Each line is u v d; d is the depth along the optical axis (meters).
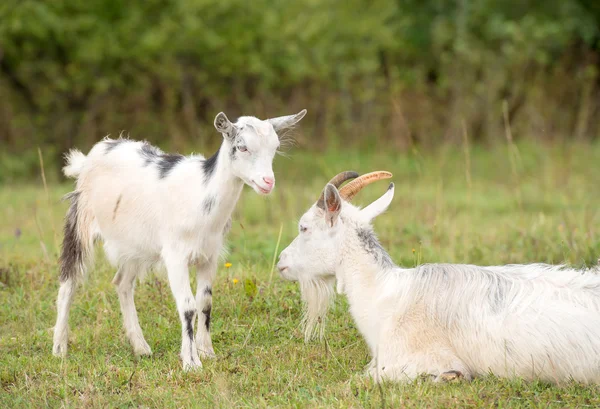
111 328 8.64
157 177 7.77
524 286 6.65
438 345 6.71
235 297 9.07
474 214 14.68
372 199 15.77
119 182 7.98
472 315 6.65
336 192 6.92
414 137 23.05
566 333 6.34
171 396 6.60
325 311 7.60
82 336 8.45
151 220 7.73
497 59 26.45
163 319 8.71
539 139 22.78
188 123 22.31
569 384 6.34
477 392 6.22
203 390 6.69
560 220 13.32
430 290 6.85
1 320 8.91
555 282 6.65
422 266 7.09
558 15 29.19
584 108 25.48
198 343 7.84
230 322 8.59
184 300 7.50
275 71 25.38
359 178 7.36
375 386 6.49
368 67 24.89
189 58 24.69
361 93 24.53
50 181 21.48
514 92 24.77
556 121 24.81
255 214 14.48
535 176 19.09
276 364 7.36
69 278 8.16
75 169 8.49
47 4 22.92
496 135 23.00
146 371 7.34
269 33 24.91
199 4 23.86
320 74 24.88
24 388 6.96
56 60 23.73
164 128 22.78
